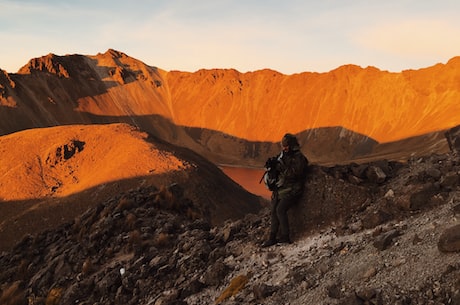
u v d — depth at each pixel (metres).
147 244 12.12
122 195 16.30
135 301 9.61
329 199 9.27
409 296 5.37
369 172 9.59
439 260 5.66
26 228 98.06
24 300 11.84
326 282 6.70
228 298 7.84
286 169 9.24
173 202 15.52
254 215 12.00
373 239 7.30
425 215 7.50
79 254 12.86
